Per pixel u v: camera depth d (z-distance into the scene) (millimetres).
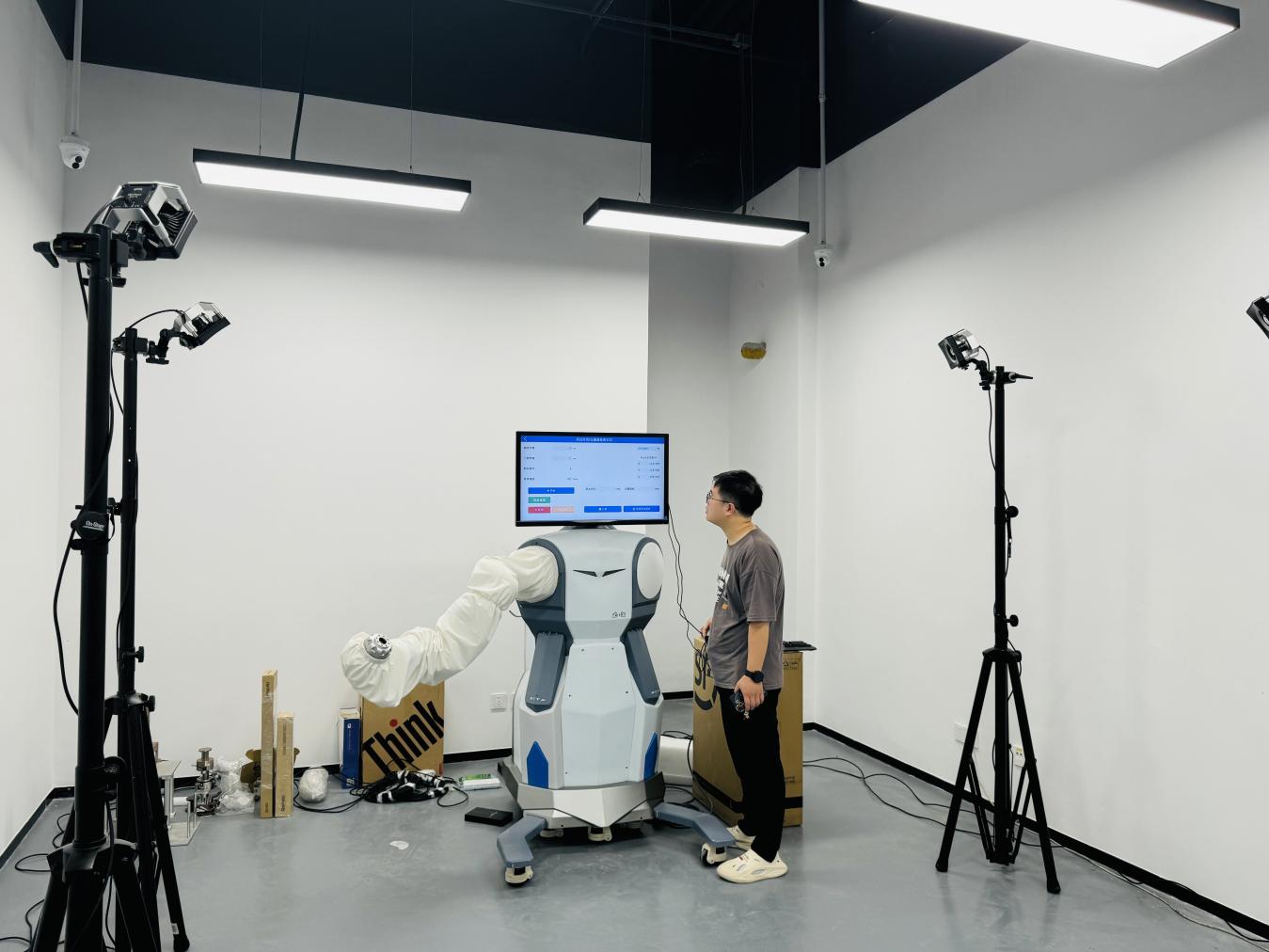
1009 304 3607
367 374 4211
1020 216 3559
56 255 1704
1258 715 2623
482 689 4387
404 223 4293
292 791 3604
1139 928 2660
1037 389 3457
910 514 4188
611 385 4648
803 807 3701
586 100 4598
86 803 1663
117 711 2297
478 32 4395
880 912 2760
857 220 4629
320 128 4137
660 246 5664
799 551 4969
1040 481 3430
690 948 2533
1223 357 2740
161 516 3891
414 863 3127
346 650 2859
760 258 5406
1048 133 3428
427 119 4324
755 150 5230
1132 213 3062
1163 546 2930
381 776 3957
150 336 3887
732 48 4605
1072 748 3268
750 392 5523
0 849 2982
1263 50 2631
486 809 3602
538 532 4473
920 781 4090
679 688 5742
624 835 3412
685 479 5715
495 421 4430
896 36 4281
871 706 4480
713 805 3611
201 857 3156
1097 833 3158
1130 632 3045
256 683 4016
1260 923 2609
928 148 4098
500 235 4457
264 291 4055
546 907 2791
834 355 4816
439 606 4312
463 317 4383
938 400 4004
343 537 4156
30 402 3283
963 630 3832
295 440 4086
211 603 3953
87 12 3795
